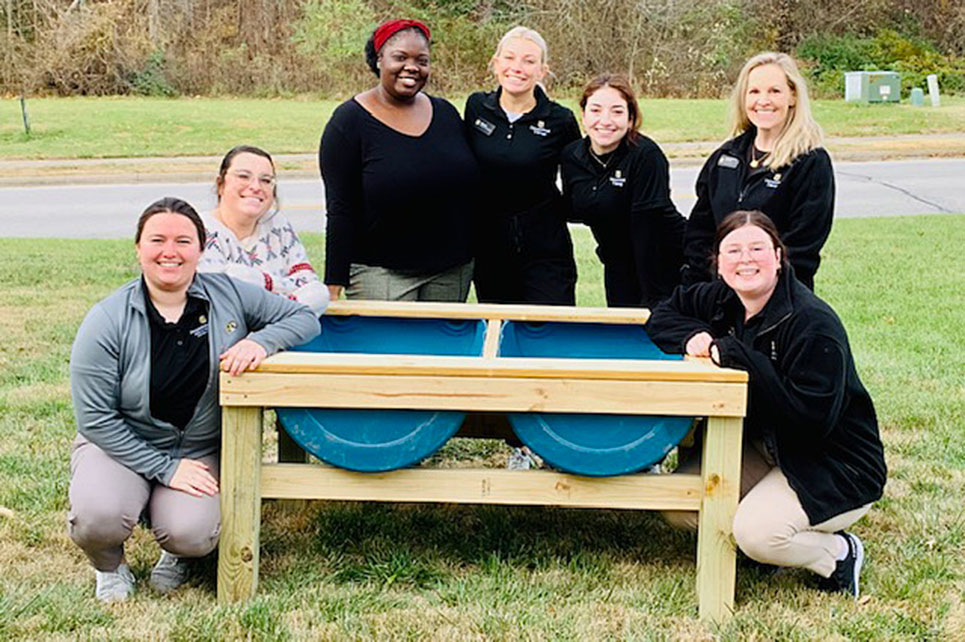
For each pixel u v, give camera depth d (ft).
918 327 23.81
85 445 10.94
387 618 10.46
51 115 72.23
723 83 94.43
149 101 84.33
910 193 48.80
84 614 10.45
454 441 16.29
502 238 15.10
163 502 10.57
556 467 10.64
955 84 100.73
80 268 30.71
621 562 12.07
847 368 10.62
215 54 91.35
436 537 12.67
